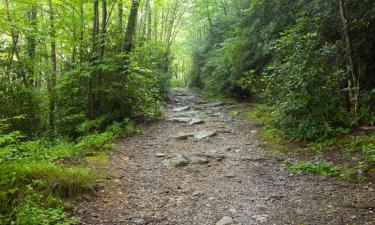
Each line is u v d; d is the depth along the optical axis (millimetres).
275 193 5363
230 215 4609
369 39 8664
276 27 12008
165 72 20594
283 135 8570
